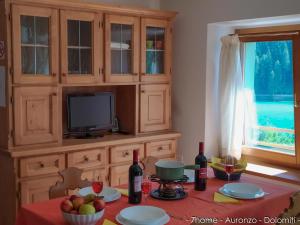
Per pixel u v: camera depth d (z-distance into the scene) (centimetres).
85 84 370
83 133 398
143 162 316
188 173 295
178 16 442
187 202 239
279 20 377
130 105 419
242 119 418
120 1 430
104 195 245
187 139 443
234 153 419
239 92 414
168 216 213
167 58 430
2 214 356
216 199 245
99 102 407
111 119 420
